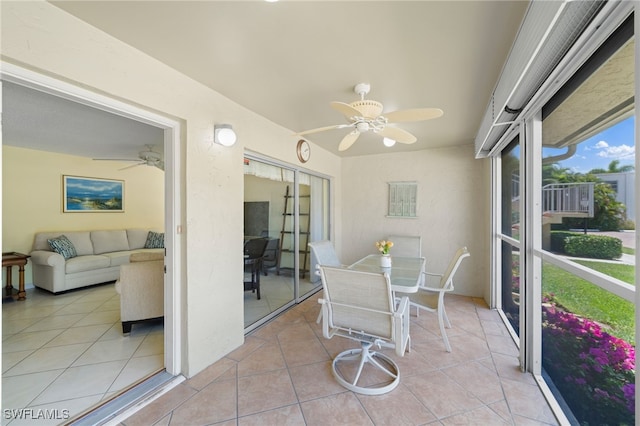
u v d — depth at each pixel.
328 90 2.30
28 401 1.84
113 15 1.43
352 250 4.89
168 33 1.58
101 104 1.64
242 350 2.54
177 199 2.11
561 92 1.77
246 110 2.70
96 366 2.26
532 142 2.08
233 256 2.55
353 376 2.13
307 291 4.16
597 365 1.50
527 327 2.17
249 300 3.07
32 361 2.33
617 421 1.35
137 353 2.46
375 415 1.74
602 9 1.03
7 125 3.00
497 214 3.51
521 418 1.71
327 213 4.77
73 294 4.18
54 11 1.38
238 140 2.60
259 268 3.21
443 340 2.55
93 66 1.53
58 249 4.29
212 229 2.32
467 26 1.50
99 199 5.33
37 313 3.42
